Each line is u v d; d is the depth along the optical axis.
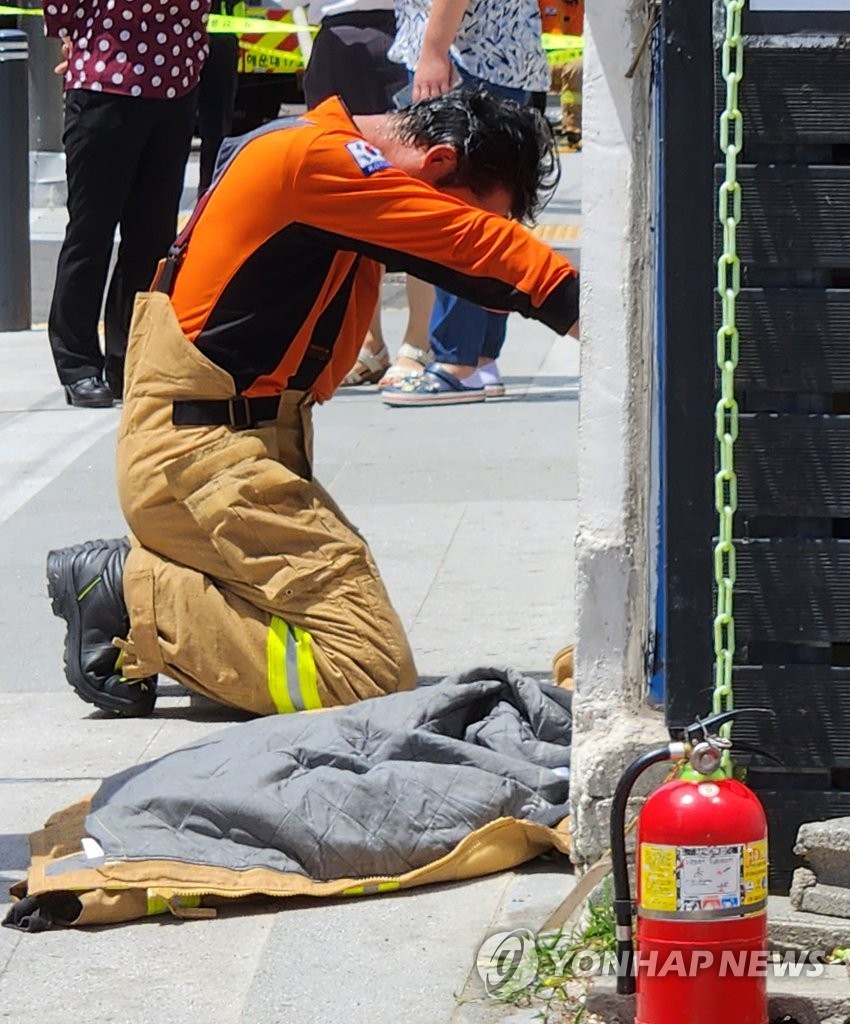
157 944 13.07
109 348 32.53
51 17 30.59
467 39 28.84
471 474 27.06
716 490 12.32
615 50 12.70
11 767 16.67
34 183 60.28
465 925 13.16
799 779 12.59
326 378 17.61
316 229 16.16
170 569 17.20
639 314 12.95
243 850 13.79
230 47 37.44
